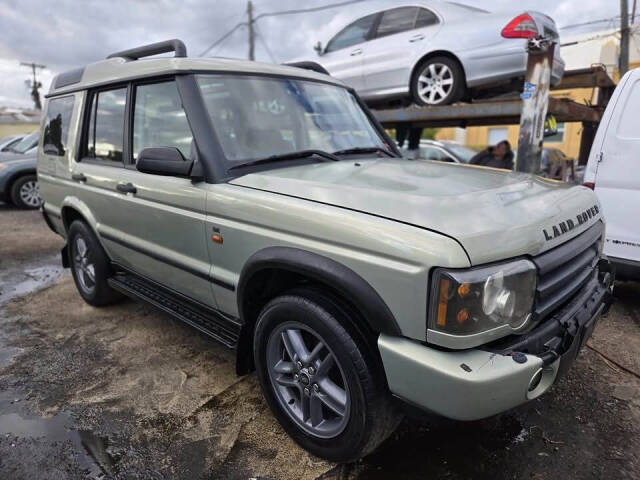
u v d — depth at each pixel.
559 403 2.74
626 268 3.92
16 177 9.60
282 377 2.37
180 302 3.10
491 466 2.25
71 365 3.20
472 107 5.97
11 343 3.54
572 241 2.09
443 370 1.67
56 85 4.36
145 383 2.97
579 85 8.17
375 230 1.82
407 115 6.55
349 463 2.26
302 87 3.29
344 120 3.43
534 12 5.00
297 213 2.07
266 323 2.31
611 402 2.75
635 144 3.82
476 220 1.81
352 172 2.53
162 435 2.47
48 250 6.52
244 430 2.51
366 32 7.29
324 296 2.07
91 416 2.63
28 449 2.36
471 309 1.65
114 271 3.94
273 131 2.89
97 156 3.63
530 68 5.00
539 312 1.84
